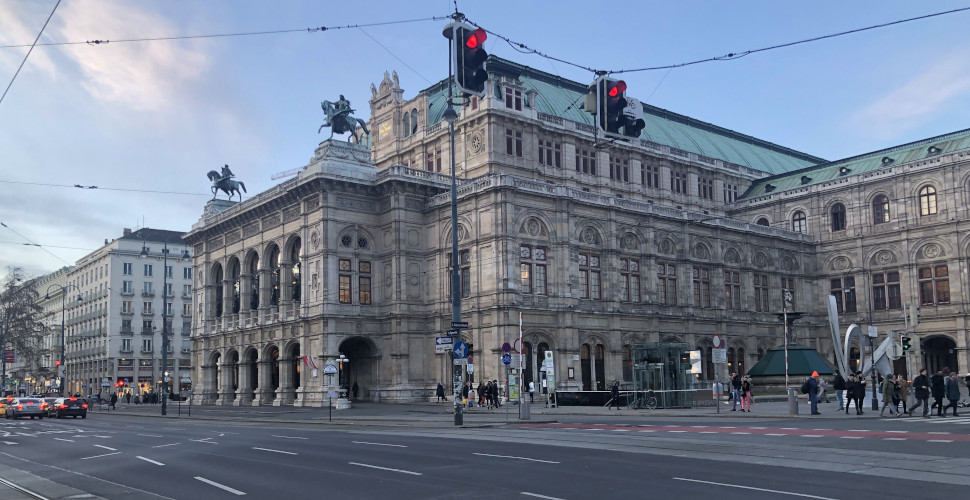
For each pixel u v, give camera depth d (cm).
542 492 1577
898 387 3825
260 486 1772
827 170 9219
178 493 1705
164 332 6656
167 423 4909
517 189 6400
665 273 7481
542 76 8431
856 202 8588
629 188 8262
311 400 6706
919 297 8075
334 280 6769
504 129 7288
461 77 1720
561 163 7744
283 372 7125
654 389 4891
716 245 7919
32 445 3100
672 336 7394
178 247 12912
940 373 3712
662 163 8612
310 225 6981
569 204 6725
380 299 7000
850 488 1550
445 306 6738
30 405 6122
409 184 6950
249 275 7981
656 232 7419
